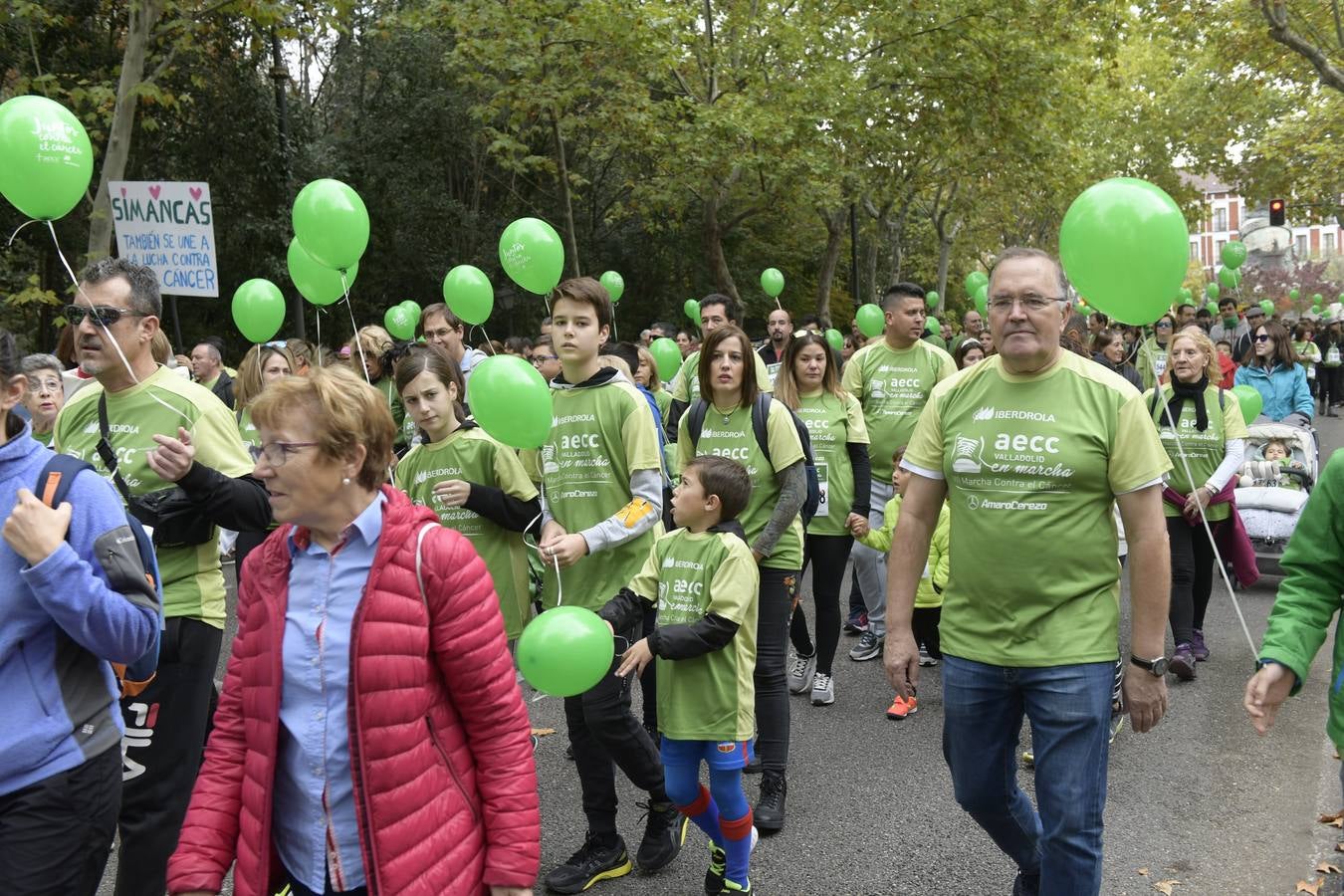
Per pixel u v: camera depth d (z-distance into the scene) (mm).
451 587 2057
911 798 4473
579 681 2852
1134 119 31469
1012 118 20219
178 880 2049
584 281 3900
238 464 3264
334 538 2082
